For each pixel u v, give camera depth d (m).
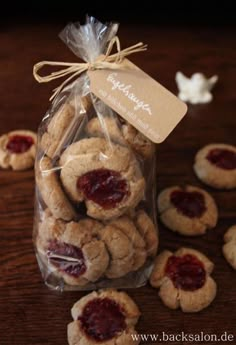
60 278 0.34
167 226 0.38
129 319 0.32
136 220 0.33
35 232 0.35
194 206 0.38
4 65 0.52
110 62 0.32
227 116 0.48
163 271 0.35
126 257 0.32
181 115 0.31
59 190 0.32
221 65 0.54
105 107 0.33
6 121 0.46
